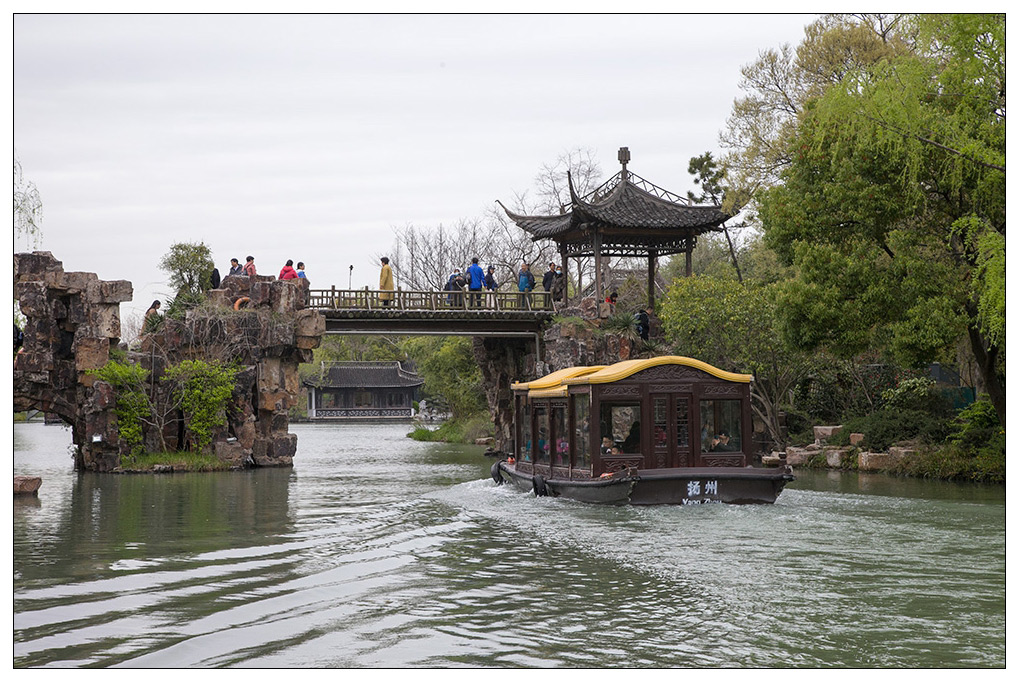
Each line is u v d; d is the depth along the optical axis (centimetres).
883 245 2916
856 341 2886
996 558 1681
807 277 2919
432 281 7200
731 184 4803
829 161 2952
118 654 1183
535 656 1167
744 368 3950
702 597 1430
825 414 4278
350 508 2559
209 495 2942
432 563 1711
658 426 2392
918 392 3772
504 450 4988
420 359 8731
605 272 6291
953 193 2706
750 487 2364
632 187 4762
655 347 4388
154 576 1631
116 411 3884
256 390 4225
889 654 1166
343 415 11156
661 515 2188
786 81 4678
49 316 3781
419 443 6397
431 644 1217
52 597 1474
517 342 4959
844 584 1495
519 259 6944
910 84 2553
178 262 5700
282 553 1848
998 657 1155
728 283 3966
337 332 4422
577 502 2452
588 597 1439
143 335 4125
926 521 2088
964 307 2784
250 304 4156
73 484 3331
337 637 1250
